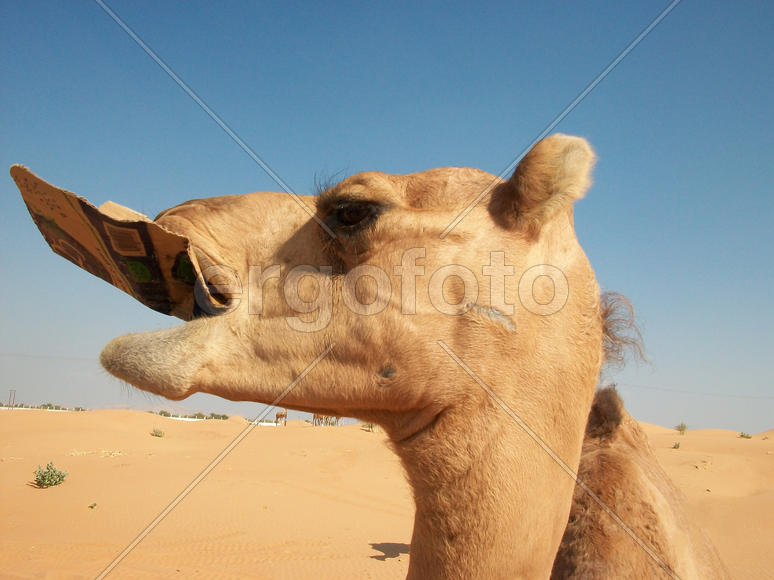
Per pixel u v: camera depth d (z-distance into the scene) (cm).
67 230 56
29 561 279
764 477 634
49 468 489
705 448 858
